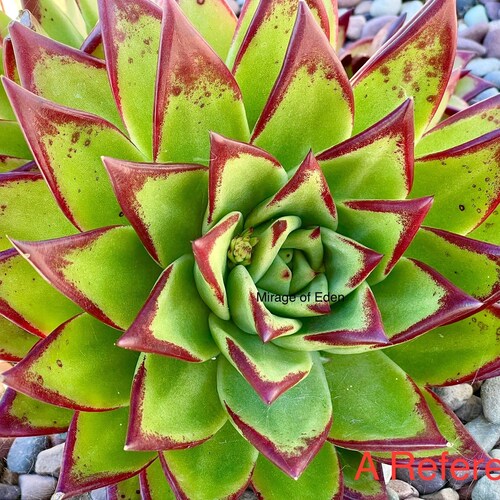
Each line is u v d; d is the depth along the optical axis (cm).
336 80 23
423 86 25
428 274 22
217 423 22
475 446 24
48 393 20
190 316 22
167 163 21
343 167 23
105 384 22
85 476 21
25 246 19
